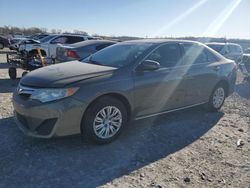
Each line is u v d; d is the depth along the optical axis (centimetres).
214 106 656
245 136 522
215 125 574
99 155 415
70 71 452
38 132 417
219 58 662
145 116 504
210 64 623
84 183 344
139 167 387
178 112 646
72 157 405
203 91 611
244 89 1023
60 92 404
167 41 551
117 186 340
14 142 444
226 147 468
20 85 448
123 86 452
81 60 567
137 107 482
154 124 555
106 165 388
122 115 462
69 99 404
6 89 825
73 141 457
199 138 500
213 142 486
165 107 532
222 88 666
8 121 535
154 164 397
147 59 499
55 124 405
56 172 365
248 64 1223
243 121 612
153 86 494
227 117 634
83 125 427
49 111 402
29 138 461
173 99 542
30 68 960
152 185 345
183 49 571
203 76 596
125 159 407
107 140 450
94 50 973
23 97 431
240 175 379
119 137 482
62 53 964
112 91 438
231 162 415
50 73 447
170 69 529
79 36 1574
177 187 344
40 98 409
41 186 334
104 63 508
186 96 569
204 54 623
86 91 415
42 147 431
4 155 402
